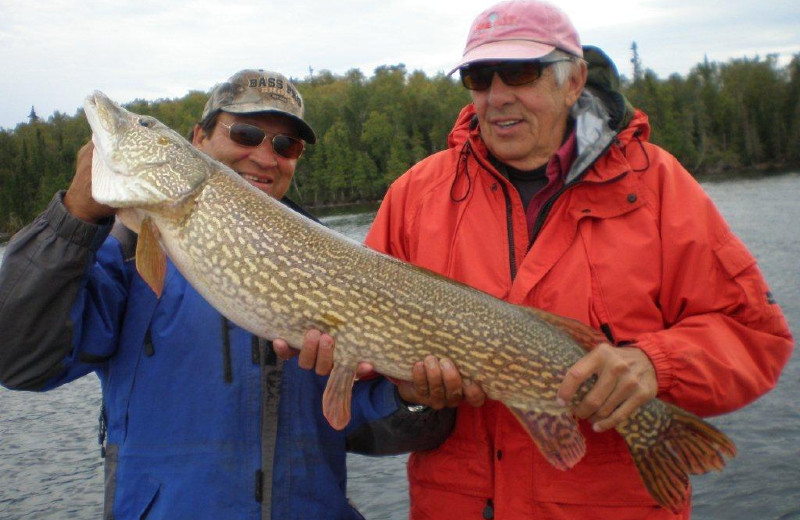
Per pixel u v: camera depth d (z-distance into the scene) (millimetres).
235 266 960
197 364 956
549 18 973
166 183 977
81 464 2336
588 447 917
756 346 902
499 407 944
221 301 958
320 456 996
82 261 872
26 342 863
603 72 1017
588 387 885
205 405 945
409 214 1053
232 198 981
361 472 2154
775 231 6250
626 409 848
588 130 955
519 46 945
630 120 985
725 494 1833
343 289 943
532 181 1020
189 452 933
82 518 1954
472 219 999
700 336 882
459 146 1045
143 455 936
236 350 966
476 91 989
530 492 910
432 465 984
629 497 898
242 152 1130
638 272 915
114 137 988
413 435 967
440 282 951
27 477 2240
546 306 942
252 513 934
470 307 932
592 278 924
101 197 947
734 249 922
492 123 983
